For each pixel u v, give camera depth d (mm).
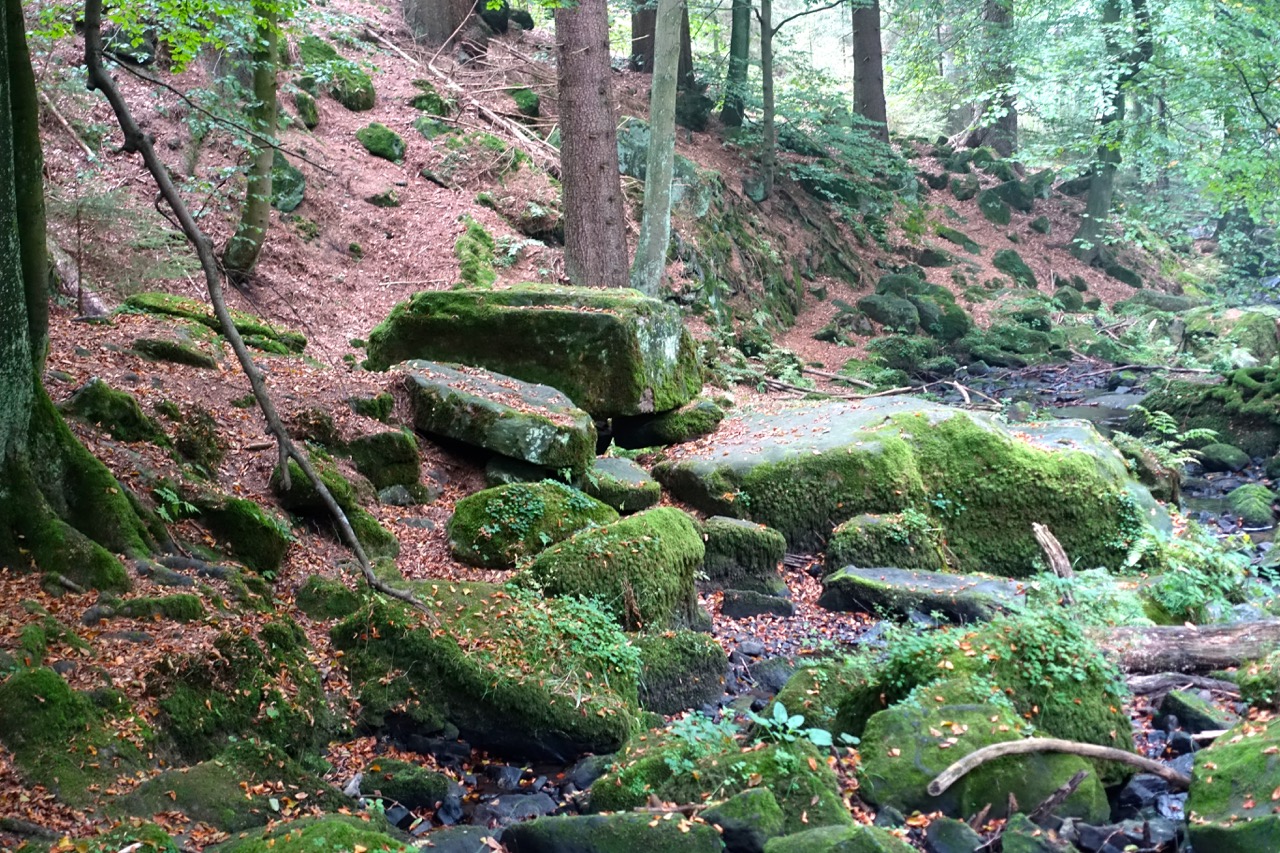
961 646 5883
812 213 25375
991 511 10344
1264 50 17219
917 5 30547
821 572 9523
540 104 21391
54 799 4363
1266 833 4293
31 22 11133
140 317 9883
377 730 6047
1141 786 5449
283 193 15359
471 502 8461
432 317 11328
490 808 5414
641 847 4621
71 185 12453
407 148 18125
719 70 26859
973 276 26172
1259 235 31047
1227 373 16719
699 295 18656
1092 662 5852
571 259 15703
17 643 5043
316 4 18750
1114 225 28688
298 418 8758
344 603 6910
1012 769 5109
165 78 15148
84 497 6281
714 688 7184
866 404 11867
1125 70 20734
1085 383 20359
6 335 5871
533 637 6484
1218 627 6797
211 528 7039
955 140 35375
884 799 5105
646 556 7812
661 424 11555
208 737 5227
